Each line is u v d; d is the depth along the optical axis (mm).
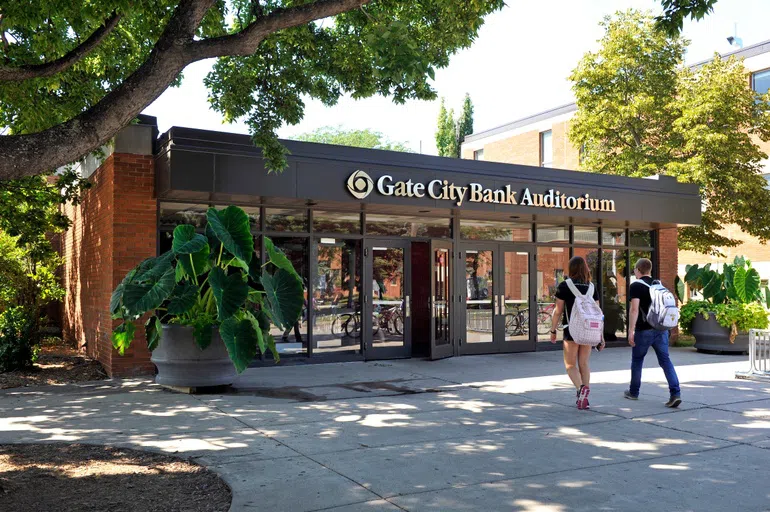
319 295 12680
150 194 11078
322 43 10188
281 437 6691
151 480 5246
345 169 11742
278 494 4883
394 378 10820
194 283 8898
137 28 10375
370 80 10102
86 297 13594
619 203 15039
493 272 14734
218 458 5875
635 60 20688
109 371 10883
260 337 8484
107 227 11281
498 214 13828
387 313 13422
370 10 9875
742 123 19750
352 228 13070
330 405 8469
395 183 12164
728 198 19062
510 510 4578
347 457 5926
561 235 15688
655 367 12375
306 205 12297
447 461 5797
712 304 15070
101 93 11750
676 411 8062
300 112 10078
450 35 9477
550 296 15516
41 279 14523
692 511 4566
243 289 8406
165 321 10484
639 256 17000
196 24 5863
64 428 7086
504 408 8281
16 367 11219
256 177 10906
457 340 14070
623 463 5754
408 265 13680
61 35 10258
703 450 6211
